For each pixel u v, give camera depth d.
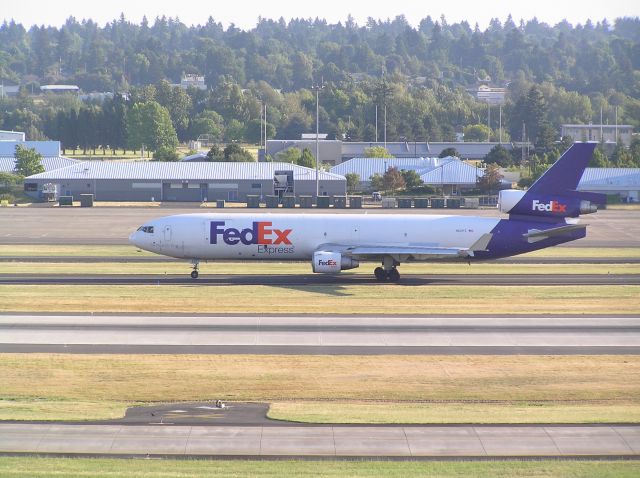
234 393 191.62
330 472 146.12
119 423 169.00
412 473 146.12
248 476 144.25
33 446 156.62
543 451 156.75
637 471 147.62
